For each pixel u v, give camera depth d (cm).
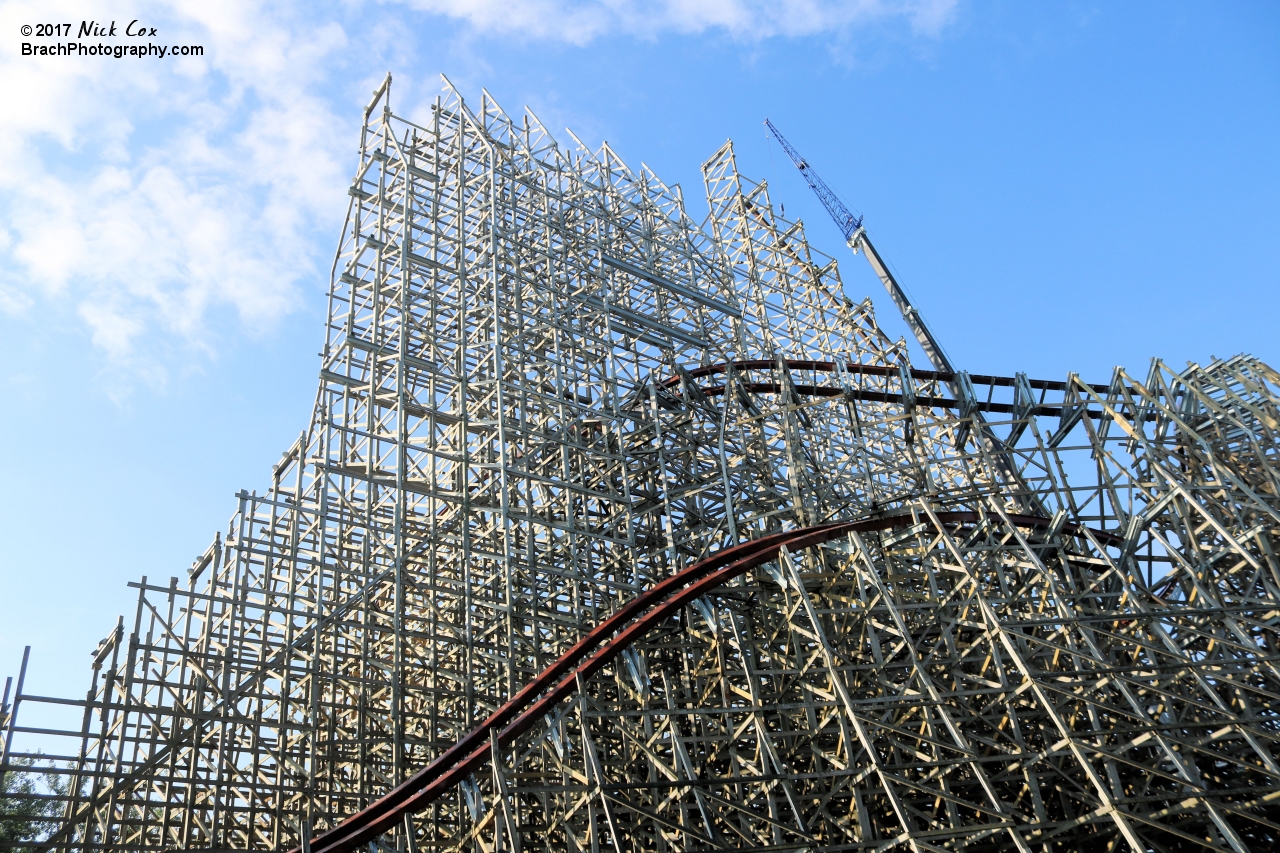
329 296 3875
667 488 3809
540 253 4331
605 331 4381
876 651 2967
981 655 3288
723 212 6197
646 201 5306
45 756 2725
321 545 3259
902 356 4759
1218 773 3100
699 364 4803
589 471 4053
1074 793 2777
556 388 3931
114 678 2878
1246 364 3781
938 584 3584
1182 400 3859
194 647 3656
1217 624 3117
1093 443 3722
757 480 4075
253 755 2964
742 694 2962
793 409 4003
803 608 3108
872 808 3064
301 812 3141
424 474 3794
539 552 3753
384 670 3659
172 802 2909
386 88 4222
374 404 3644
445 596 3772
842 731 2728
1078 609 3334
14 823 4531
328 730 3347
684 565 3834
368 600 3359
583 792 2662
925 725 2922
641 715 2720
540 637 3509
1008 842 2794
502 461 3509
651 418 4153
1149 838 2794
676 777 2697
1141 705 3077
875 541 3481
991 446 4288
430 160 4316
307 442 3697
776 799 2869
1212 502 3444
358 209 4022
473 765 2638
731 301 5141
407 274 3881
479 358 4069
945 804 3044
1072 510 3725
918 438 4241
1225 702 3194
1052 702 2781
